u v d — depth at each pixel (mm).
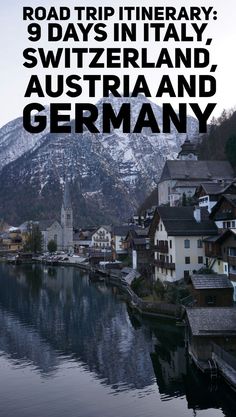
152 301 62031
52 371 41719
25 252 183750
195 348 38188
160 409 33000
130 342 50156
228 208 67438
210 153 158875
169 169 122688
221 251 61938
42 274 121625
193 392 36188
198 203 90312
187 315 39906
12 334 54938
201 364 36844
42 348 48844
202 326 38188
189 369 40750
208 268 65875
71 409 33250
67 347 49031
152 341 50250
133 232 105312
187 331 44781
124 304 73188
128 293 79938
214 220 71750
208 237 68625
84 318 63281
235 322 38281
